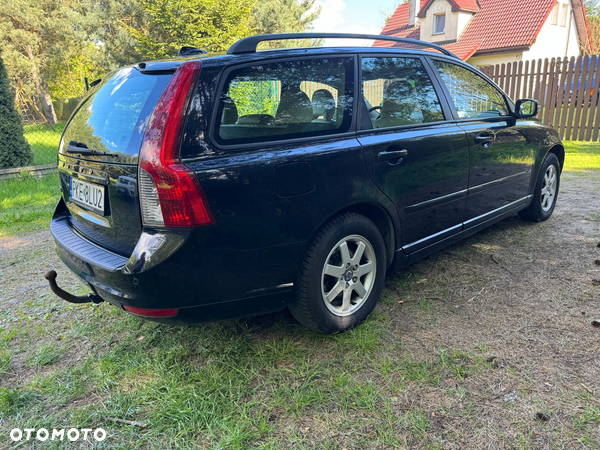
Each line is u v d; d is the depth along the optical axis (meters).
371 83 2.87
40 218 6.12
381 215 2.91
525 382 2.24
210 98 2.17
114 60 29.34
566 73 11.23
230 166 2.16
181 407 2.17
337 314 2.70
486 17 23.75
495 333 2.70
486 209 3.78
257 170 2.22
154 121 2.09
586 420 1.96
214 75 2.21
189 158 2.08
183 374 2.43
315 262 2.48
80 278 2.47
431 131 3.13
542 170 4.47
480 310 2.99
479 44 22.83
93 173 2.42
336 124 2.63
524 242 4.18
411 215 3.04
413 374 2.33
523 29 21.83
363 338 2.67
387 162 2.78
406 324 2.85
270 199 2.27
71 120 2.93
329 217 2.54
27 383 2.46
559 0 24.27
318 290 2.54
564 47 25.89
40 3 29.08
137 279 2.08
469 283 3.40
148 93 2.23
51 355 2.70
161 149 2.04
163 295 2.11
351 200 2.59
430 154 3.07
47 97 30.91
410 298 3.21
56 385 2.42
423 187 3.07
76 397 2.32
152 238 2.08
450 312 2.98
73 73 38.03
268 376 2.40
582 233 4.36
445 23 24.17
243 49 2.38
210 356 2.59
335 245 2.57
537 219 4.69
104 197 2.36
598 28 29.94
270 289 2.38
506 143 3.83
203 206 2.08
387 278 3.55
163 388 2.35
